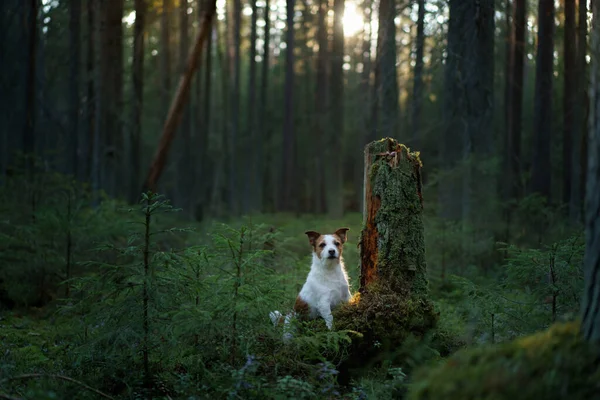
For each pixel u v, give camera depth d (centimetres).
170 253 509
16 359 597
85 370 509
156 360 559
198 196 2873
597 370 302
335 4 2933
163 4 2116
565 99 1540
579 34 1354
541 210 1198
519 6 1580
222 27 3884
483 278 965
